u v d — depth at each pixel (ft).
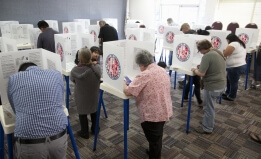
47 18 19.74
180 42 7.90
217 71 7.00
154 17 24.18
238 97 11.56
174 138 7.57
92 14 22.80
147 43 6.35
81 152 6.67
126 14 25.66
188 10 21.86
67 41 9.44
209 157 6.59
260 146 7.19
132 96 5.46
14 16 17.79
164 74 5.27
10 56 4.79
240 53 9.97
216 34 10.61
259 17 16.83
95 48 8.30
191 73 7.51
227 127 8.41
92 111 6.98
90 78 6.48
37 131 3.73
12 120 4.43
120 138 7.49
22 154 3.85
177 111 9.73
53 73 4.16
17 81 3.80
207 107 7.59
